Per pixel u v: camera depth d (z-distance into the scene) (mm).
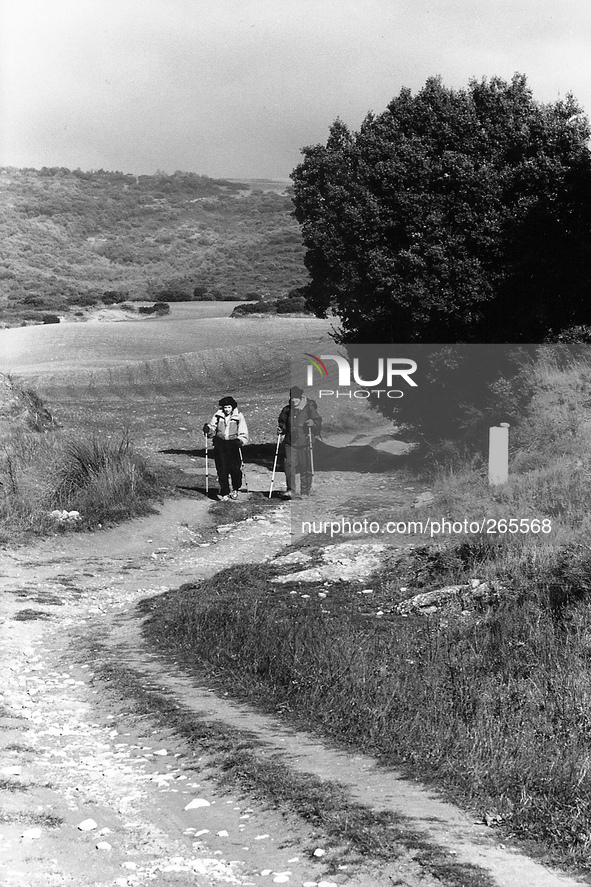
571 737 9102
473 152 28125
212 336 81938
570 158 27438
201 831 7184
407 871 6441
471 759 8703
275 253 170125
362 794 7938
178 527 23281
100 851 6734
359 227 28094
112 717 10297
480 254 27312
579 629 12703
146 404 53844
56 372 62469
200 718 10047
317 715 10125
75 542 21359
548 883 6379
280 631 13242
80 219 193375
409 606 15289
